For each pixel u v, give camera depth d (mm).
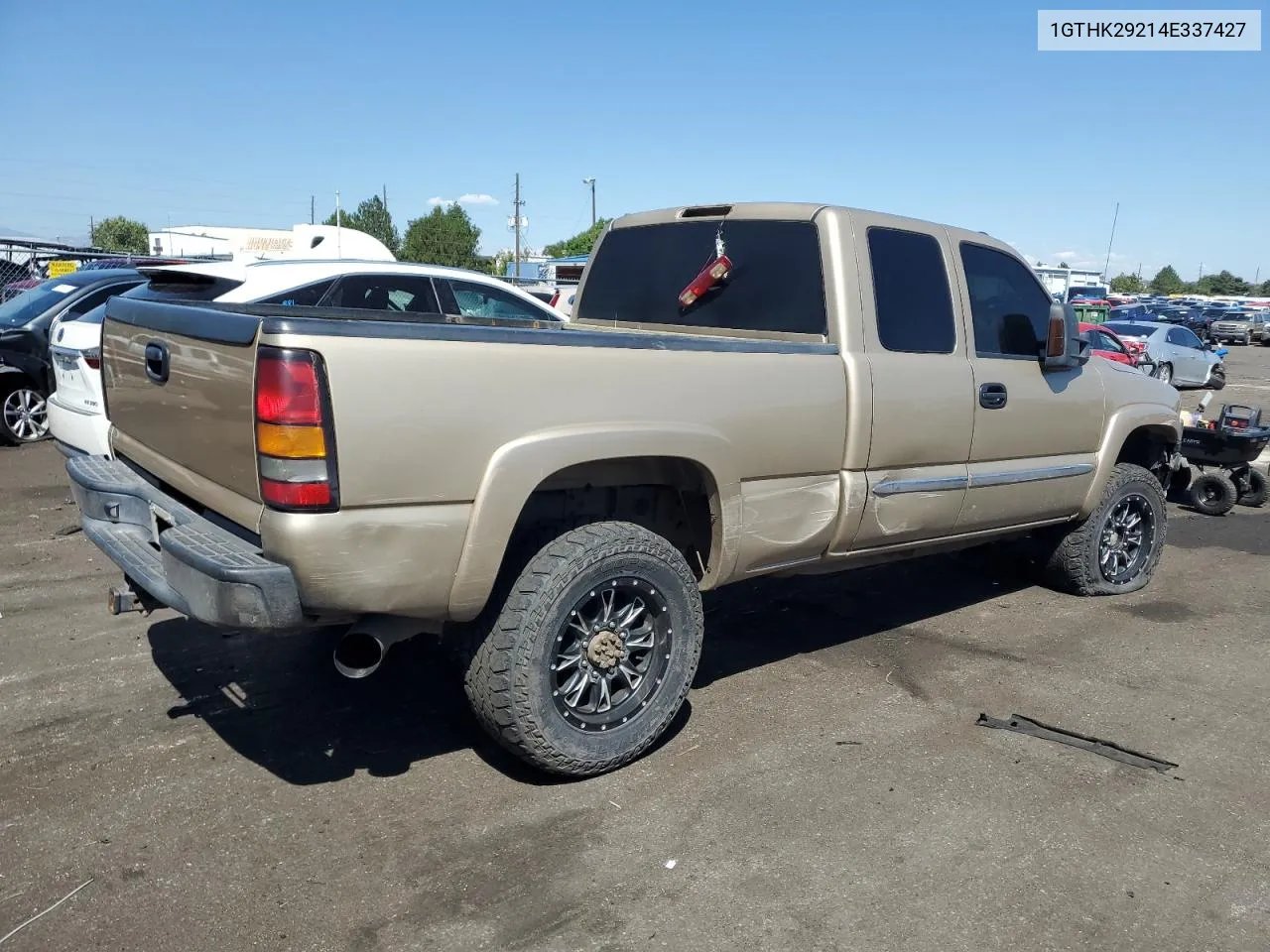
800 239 4348
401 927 2707
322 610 2916
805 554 4152
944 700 4340
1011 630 5297
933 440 4469
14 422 10469
